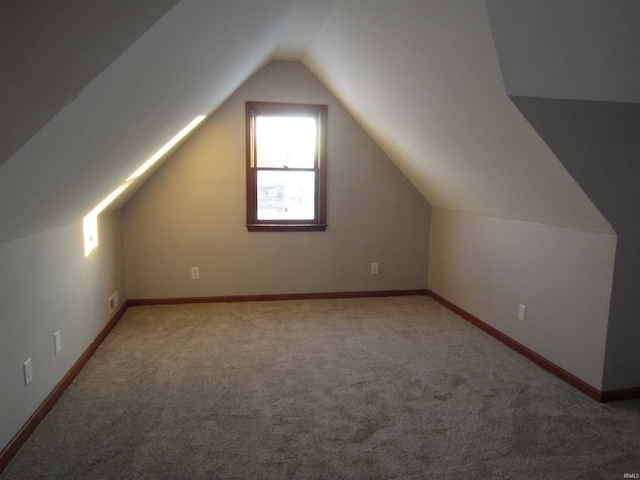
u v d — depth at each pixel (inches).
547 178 93.1
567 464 70.5
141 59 56.8
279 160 166.9
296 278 171.0
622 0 63.9
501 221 127.3
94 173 87.0
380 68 108.7
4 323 70.9
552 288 106.3
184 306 160.9
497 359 113.9
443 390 96.2
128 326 138.2
